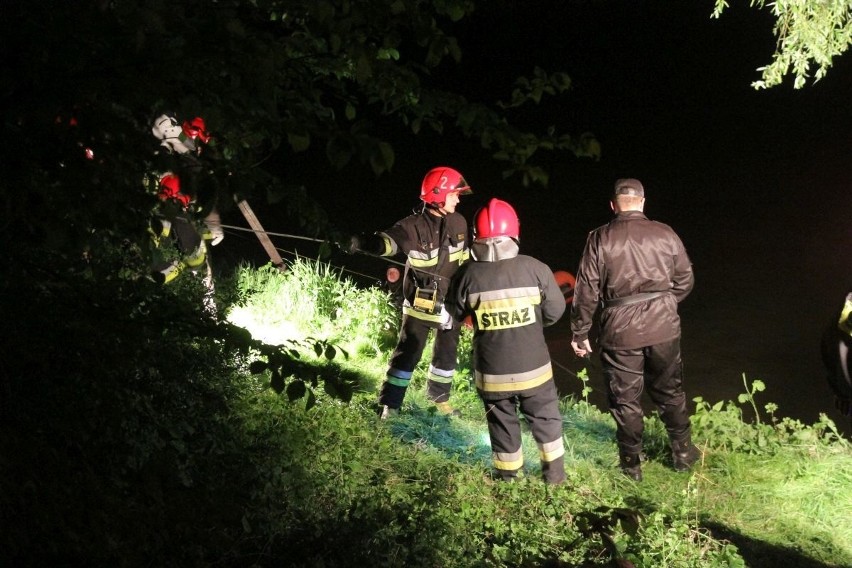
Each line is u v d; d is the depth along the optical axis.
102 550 3.35
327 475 5.16
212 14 2.20
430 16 2.51
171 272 5.42
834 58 24.45
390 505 4.92
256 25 2.74
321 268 10.34
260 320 8.50
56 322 3.01
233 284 8.82
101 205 2.35
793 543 5.35
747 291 12.45
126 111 2.30
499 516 5.11
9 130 2.29
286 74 2.81
